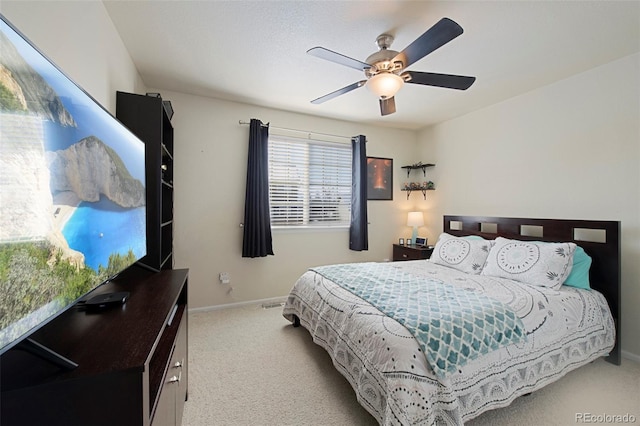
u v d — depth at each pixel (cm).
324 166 385
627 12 169
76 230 89
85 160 96
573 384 185
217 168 318
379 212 418
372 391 139
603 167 232
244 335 257
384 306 170
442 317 151
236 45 208
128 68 217
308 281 252
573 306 189
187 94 302
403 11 171
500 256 248
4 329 58
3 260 59
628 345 218
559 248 219
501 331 154
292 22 182
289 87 283
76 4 133
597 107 236
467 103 321
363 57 222
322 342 202
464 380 135
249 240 322
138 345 84
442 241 311
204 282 316
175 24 184
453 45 204
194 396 174
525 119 291
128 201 139
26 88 67
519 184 296
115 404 70
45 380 66
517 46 206
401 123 401
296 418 157
